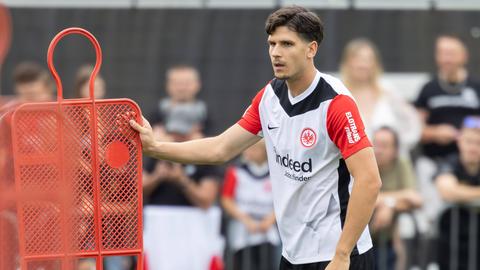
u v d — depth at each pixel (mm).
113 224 15781
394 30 26812
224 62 26734
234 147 16531
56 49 26859
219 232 26656
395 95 26703
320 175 15672
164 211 26281
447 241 26281
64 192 15344
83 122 15492
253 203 26547
